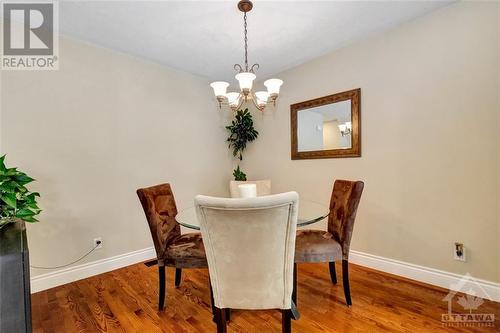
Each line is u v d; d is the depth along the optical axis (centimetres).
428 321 163
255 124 367
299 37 241
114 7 190
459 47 192
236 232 116
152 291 212
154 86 296
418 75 213
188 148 331
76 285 224
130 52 268
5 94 202
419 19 212
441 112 202
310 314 174
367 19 214
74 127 237
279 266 123
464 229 193
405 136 222
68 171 233
